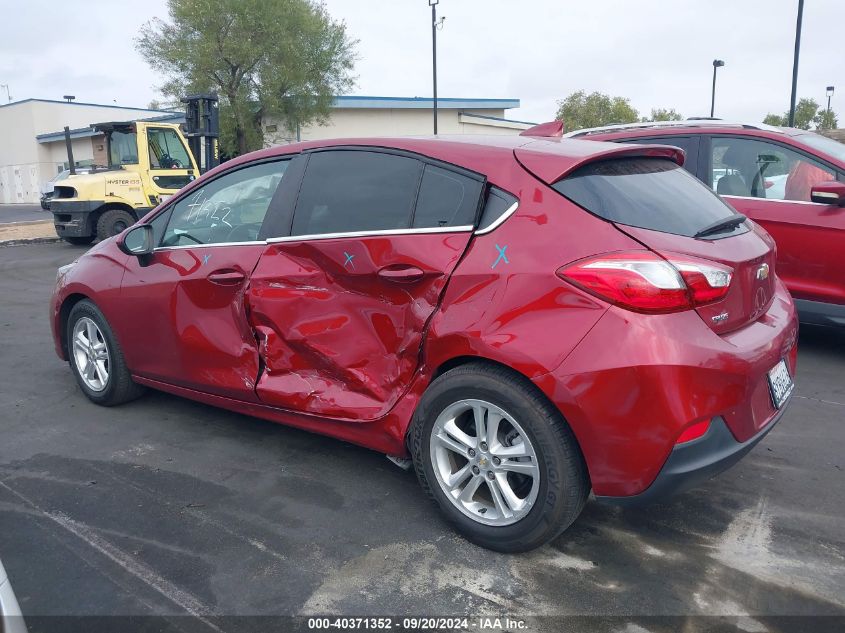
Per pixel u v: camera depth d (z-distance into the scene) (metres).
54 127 44.97
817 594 2.66
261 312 3.54
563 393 2.59
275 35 27.34
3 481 3.61
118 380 4.50
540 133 3.70
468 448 2.93
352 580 2.76
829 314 5.32
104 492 3.48
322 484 3.56
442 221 3.04
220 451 3.96
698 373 2.55
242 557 2.92
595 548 2.97
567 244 2.71
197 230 3.98
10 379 5.30
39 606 2.61
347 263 3.22
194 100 14.62
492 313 2.77
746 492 3.46
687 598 2.64
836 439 4.08
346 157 3.45
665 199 3.00
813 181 5.38
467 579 2.76
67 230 14.71
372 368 3.22
